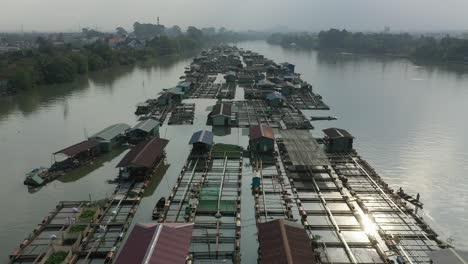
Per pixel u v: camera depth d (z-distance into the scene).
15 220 29.77
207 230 27.62
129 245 21.66
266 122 55.72
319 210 30.56
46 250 25.09
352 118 59.44
